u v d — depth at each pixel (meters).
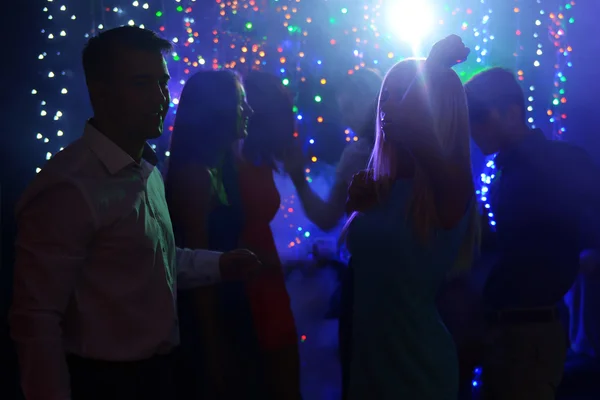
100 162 1.84
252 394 2.90
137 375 1.89
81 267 1.82
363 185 2.13
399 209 2.08
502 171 2.81
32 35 5.18
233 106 2.78
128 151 1.92
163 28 5.30
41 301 1.74
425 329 2.10
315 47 5.30
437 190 2.00
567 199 2.67
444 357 2.11
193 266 2.28
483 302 2.88
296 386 3.02
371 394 2.12
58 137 5.25
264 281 2.98
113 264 1.85
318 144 4.96
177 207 2.69
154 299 1.91
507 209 2.76
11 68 5.16
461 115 2.02
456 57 2.03
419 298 2.10
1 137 5.11
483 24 5.55
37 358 1.72
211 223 2.83
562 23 5.88
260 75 3.19
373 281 2.12
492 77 2.77
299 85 5.10
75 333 1.83
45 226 1.75
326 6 5.34
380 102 2.15
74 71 5.31
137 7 5.43
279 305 3.02
